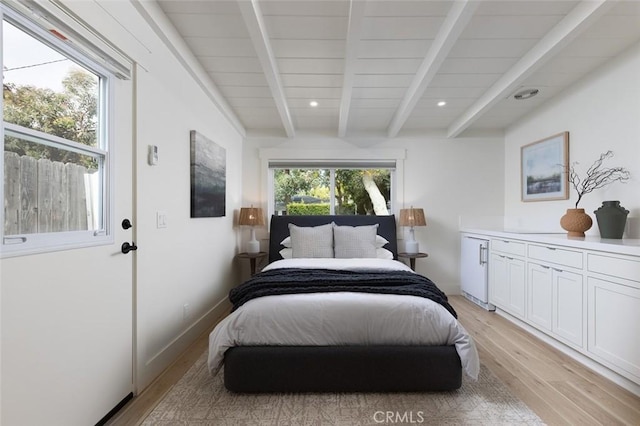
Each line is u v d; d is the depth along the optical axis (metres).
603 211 2.39
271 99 3.25
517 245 2.94
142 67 1.87
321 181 4.30
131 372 1.79
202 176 2.74
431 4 1.87
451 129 4.01
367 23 2.04
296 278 2.22
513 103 3.41
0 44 1.04
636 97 2.37
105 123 1.58
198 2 1.86
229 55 2.44
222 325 1.89
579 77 2.87
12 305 1.09
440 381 1.81
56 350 1.27
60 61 1.31
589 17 1.87
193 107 2.61
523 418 1.61
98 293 1.52
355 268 2.67
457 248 4.16
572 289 2.28
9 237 1.07
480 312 3.41
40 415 1.19
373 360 1.81
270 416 1.62
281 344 1.83
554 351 2.42
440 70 2.68
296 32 2.13
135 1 1.73
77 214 1.41
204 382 1.96
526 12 1.96
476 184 4.16
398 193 4.16
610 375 2.00
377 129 4.17
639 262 1.78
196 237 2.70
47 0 1.21
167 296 2.20
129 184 1.77
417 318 1.85
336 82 2.87
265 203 4.14
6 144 1.08
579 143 2.92
